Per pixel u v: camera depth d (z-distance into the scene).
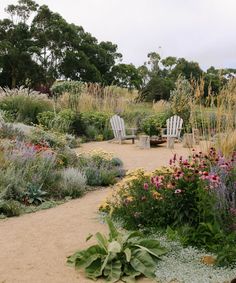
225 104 6.88
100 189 7.96
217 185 4.54
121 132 14.67
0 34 42.50
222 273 3.80
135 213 5.08
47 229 5.34
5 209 6.13
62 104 18.62
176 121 14.92
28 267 4.13
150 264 3.97
